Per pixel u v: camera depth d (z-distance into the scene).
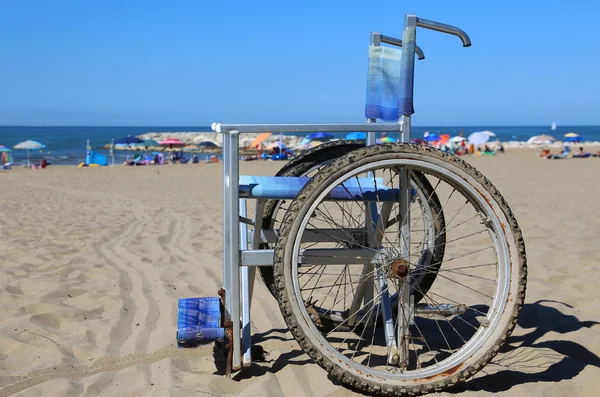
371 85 3.12
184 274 5.16
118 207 10.41
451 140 43.47
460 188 2.73
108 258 5.79
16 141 79.69
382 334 3.58
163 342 3.45
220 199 11.92
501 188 13.29
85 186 15.88
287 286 2.61
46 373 3.01
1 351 3.31
